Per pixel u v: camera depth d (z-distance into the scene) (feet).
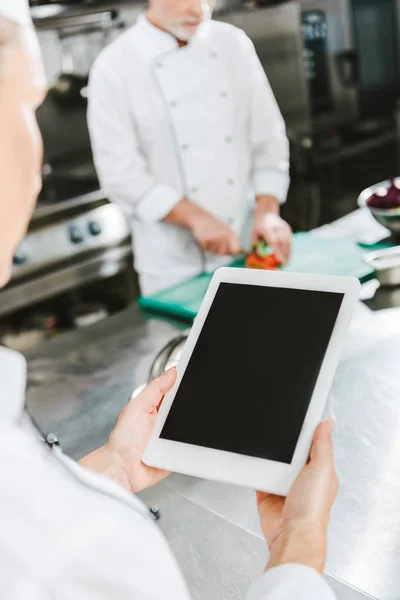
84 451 3.41
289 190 11.16
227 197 6.46
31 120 1.35
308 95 11.64
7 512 1.24
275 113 6.56
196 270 6.34
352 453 3.09
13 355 1.46
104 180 6.32
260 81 6.41
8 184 1.31
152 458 2.30
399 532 2.58
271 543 2.00
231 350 2.38
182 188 6.36
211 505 2.89
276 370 2.27
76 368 4.31
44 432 3.63
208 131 6.24
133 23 9.94
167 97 6.08
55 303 8.42
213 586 2.47
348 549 2.54
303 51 11.34
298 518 1.82
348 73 12.42
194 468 2.23
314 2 11.87
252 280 2.49
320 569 1.71
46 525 1.26
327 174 11.33
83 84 9.95
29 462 1.28
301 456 2.07
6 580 1.24
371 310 4.46
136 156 6.19
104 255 8.34
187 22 5.73
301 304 2.37
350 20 12.46
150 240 6.41
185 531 2.76
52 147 9.98
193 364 2.42
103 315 8.39
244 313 2.44
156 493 3.02
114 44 6.18
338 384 3.66
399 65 13.29
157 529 1.43
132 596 1.32
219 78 6.20
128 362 4.27
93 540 1.28
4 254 1.37
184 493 2.99
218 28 6.28
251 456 2.14
